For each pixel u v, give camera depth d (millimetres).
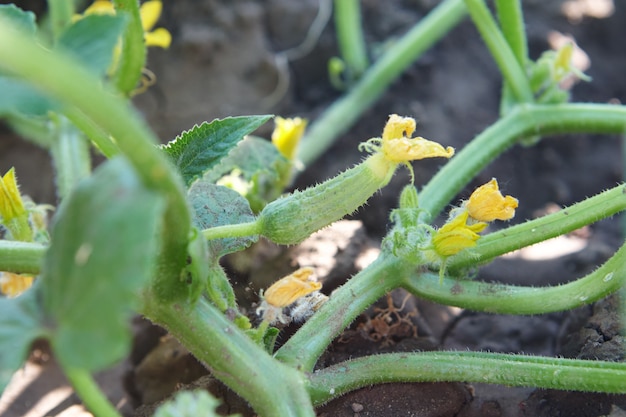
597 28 758
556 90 581
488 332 548
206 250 386
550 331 547
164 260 384
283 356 436
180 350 526
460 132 686
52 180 649
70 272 319
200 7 702
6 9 393
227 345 405
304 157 671
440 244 439
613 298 504
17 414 522
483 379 447
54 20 596
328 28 728
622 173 686
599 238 621
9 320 335
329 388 441
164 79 686
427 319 549
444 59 725
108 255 309
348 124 690
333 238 544
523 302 468
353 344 510
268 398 408
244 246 442
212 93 688
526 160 687
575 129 573
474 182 658
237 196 463
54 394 535
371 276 466
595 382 436
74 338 314
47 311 330
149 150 318
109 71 575
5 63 299
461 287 473
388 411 467
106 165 321
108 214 312
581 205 466
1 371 327
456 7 697
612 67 741
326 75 724
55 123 585
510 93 581
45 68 299
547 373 440
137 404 529
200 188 462
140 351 553
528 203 673
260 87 696
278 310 425
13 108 353
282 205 431
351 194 432
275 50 710
